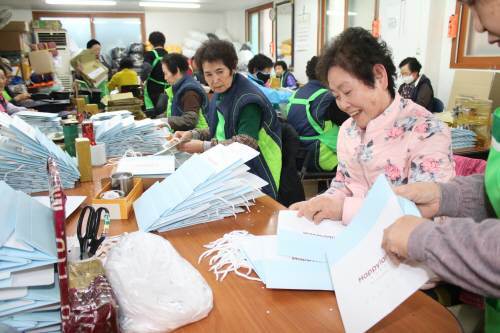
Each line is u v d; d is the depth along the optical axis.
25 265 0.65
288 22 7.97
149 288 0.70
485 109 2.80
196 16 10.39
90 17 9.63
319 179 2.91
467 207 0.85
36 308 0.66
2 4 8.41
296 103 2.89
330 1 6.57
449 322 0.71
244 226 1.12
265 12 9.23
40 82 5.85
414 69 4.20
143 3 8.73
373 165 1.18
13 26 6.14
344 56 1.07
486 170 0.80
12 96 4.57
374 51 1.07
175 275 0.74
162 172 1.49
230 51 1.92
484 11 0.63
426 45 4.41
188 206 1.10
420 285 0.59
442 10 4.32
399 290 0.61
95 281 0.71
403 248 0.60
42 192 1.41
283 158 2.03
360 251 0.73
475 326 1.10
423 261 0.58
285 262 0.88
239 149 1.26
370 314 0.62
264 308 0.75
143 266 0.73
